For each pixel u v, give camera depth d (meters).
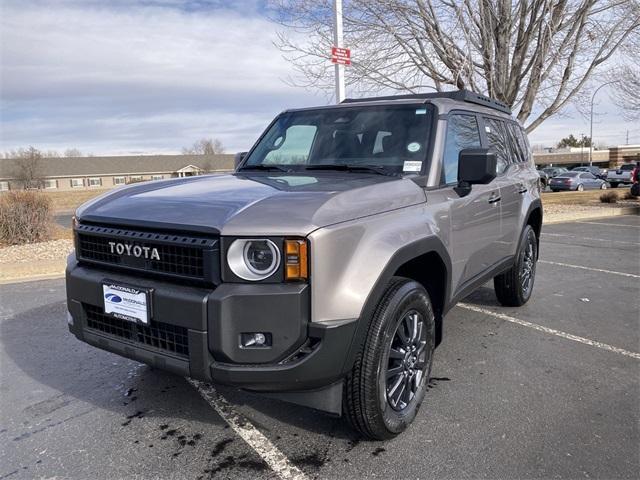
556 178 30.64
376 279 2.64
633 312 5.57
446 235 3.46
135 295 2.67
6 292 6.70
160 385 3.80
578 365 4.10
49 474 2.71
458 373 3.94
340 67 9.92
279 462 2.80
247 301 2.39
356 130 3.92
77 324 3.06
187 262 2.55
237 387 2.50
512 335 4.81
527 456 2.82
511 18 12.32
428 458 2.81
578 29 12.52
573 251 9.60
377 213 2.86
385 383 2.83
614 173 34.12
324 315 2.47
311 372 2.46
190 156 68.31
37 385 3.82
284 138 4.24
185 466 2.77
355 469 2.73
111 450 2.94
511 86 13.02
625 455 2.83
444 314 3.54
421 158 3.54
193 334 2.46
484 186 4.20
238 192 2.90
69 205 34.59
